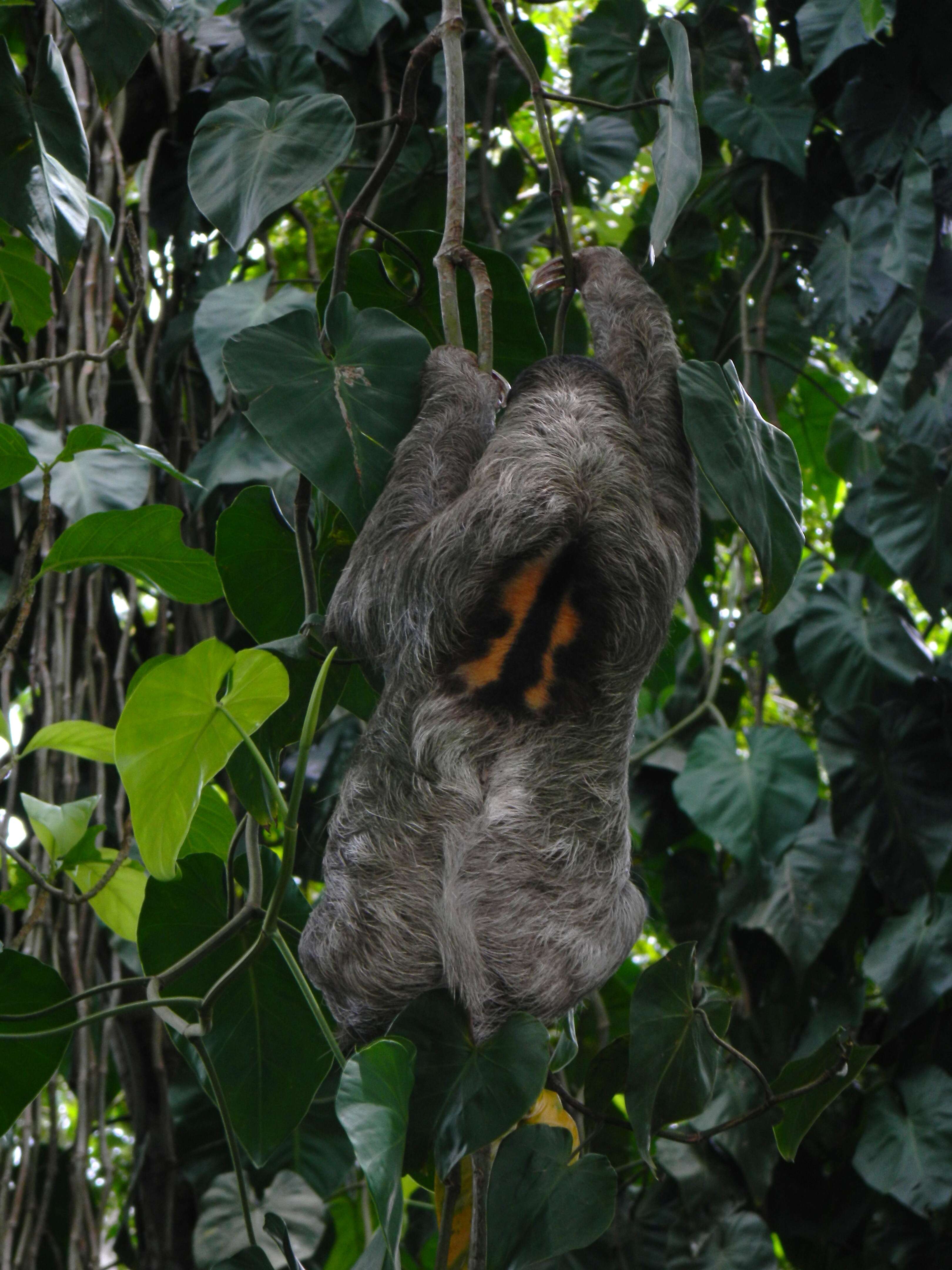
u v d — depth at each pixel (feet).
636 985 11.81
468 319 13.99
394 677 11.00
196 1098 19.01
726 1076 20.40
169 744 9.87
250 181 12.55
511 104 23.45
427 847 10.45
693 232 24.13
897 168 22.08
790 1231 20.11
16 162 12.52
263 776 10.88
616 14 23.77
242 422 19.92
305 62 19.79
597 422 11.04
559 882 10.28
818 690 21.01
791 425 27.45
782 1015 20.75
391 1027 9.82
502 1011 9.92
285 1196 17.06
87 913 18.39
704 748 21.25
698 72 23.44
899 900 19.98
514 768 10.41
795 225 23.20
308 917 13.03
